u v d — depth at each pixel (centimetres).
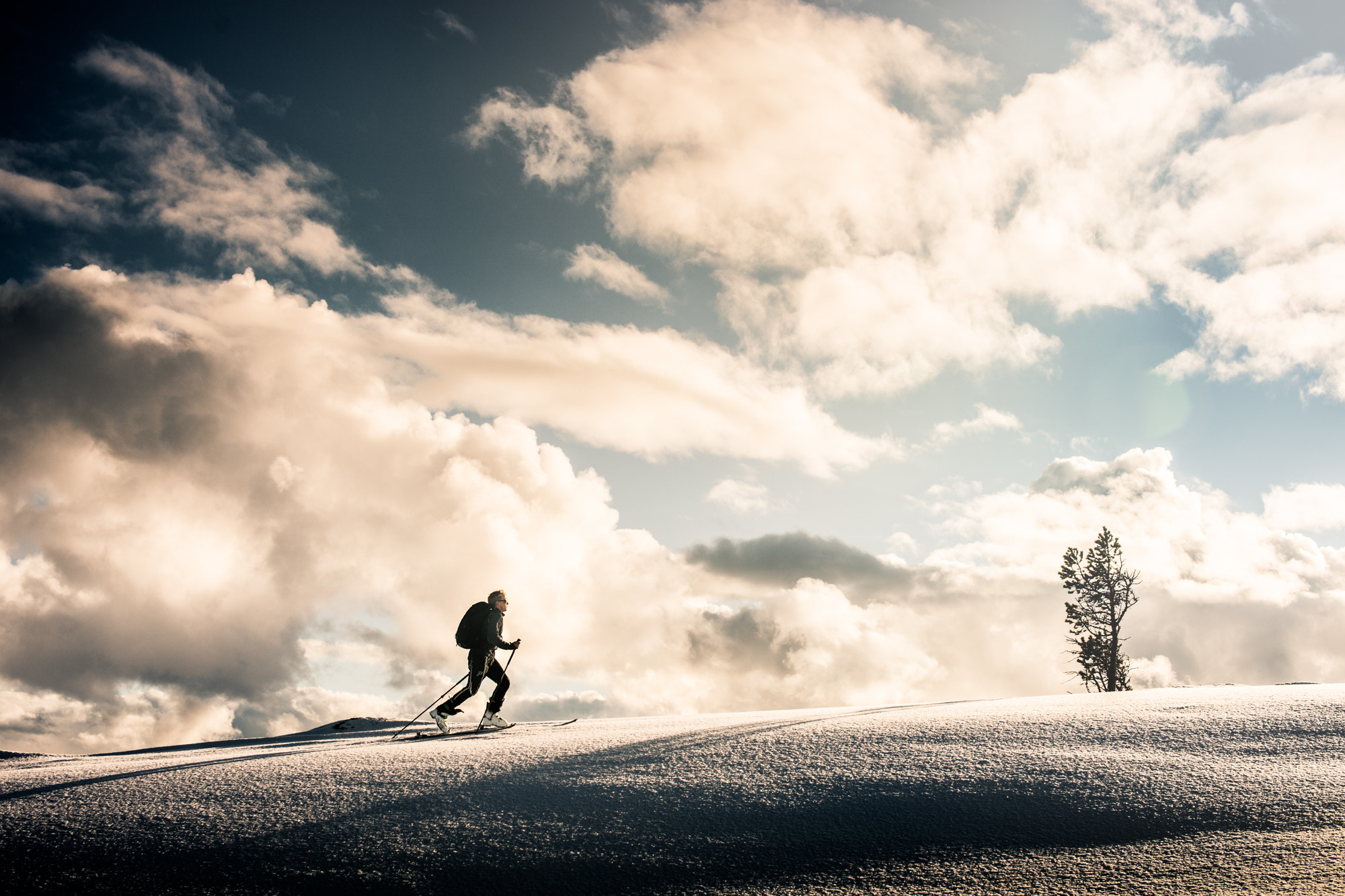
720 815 549
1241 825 500
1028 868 467
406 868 491
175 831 541
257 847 518
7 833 542
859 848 502
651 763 661
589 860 498
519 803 577
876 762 638
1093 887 441
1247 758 612
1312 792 538
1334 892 414
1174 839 490
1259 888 426
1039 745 668
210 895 470
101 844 525
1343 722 689
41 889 477
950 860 482
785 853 499
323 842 522
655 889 467
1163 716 748
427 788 610
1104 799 548
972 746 671
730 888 465
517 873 486
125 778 657
